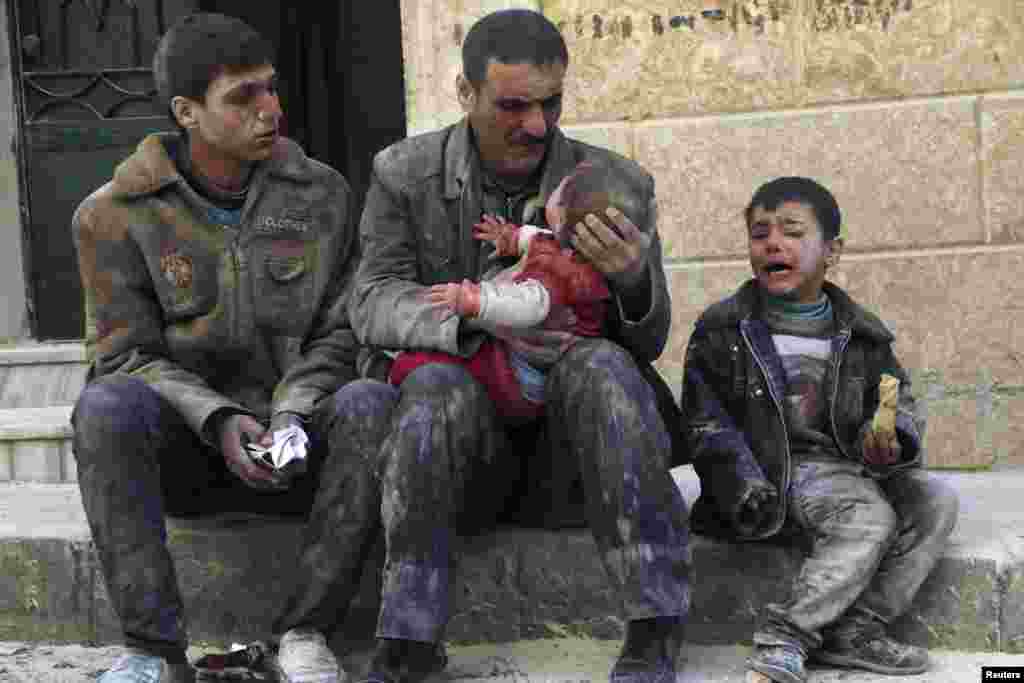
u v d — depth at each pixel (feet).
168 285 9.81
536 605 10.23
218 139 9.53
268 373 10.11
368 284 9.70
